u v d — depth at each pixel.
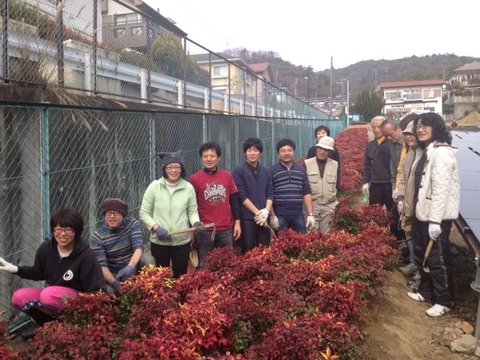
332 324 3.37
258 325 3.58
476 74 74.00
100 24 6.78
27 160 4.23
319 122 28.81
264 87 15.91
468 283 5.83
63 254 3.71
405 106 77.75
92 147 5.32
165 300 3.60
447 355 4.12
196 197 5.26
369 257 4.73
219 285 3.87
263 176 5.77
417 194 5.12
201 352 3.14
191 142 8.17
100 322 3.38
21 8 4.92
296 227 6.05
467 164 7.82
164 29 8.58
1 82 4.41
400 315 4.80
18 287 4.29
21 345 3.87
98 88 6.58
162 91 8.66
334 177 6.51
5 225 4.00
